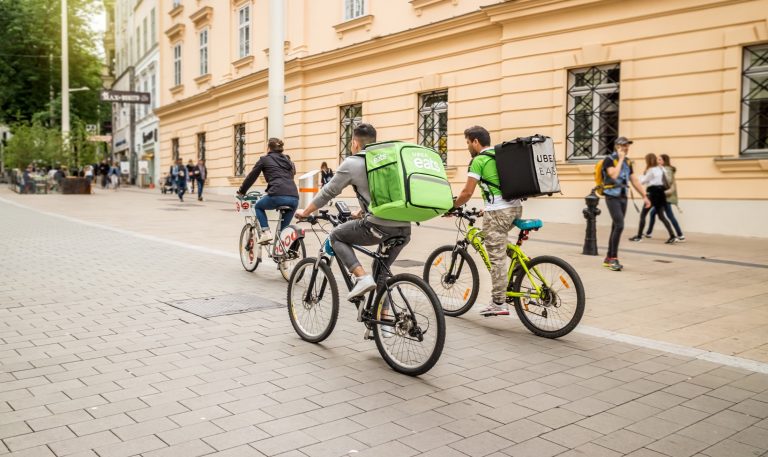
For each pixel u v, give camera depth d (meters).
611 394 4.20
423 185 4.37
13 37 39.62
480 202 16.06
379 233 4.75
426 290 4.43
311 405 3.94
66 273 8.26
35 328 5.59
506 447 3.40
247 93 25.84
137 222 15.45
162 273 8.39
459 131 16.72
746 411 3.93
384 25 18.69
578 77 14.25
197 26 30.00
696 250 10.40
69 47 41.56
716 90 12.23
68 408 3.82
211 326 5.75
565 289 5.44
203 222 15.55
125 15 47.06
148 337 5.37
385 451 3.32
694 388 4.32
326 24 20.97
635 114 13.27
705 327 5.85
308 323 5.39
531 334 5.69
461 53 16.59
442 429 3.62
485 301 6.96
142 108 40.28
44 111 39.09
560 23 14.14
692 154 12.56
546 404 4.02
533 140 5.49
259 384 4.30
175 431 3.52
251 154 25.80
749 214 11.92
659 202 11.29
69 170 31.17
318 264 5.25
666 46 12.78
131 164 41.47
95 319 5.93
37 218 16.20
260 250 8.34
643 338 5.50
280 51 14.73
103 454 3.22
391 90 18.70
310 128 22.06
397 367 4.61
